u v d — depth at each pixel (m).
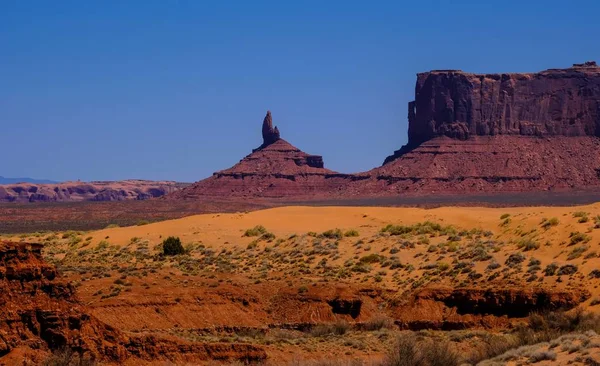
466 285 153.50
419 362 100.12
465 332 135.12
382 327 143.00
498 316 142.75
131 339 101.06
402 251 182.12
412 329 144.50
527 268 156.50
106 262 181.88
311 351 117.50
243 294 148.12
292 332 136.38
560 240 167.62
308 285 156.25
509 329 136.50
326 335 132.75
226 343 111.25
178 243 193.75
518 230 185.75
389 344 123.75
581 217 182.00
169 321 131.88
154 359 101.44
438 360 101.12
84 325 97.56
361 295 154.50
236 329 135.12
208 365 103.00
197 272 166.12
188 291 142.88
